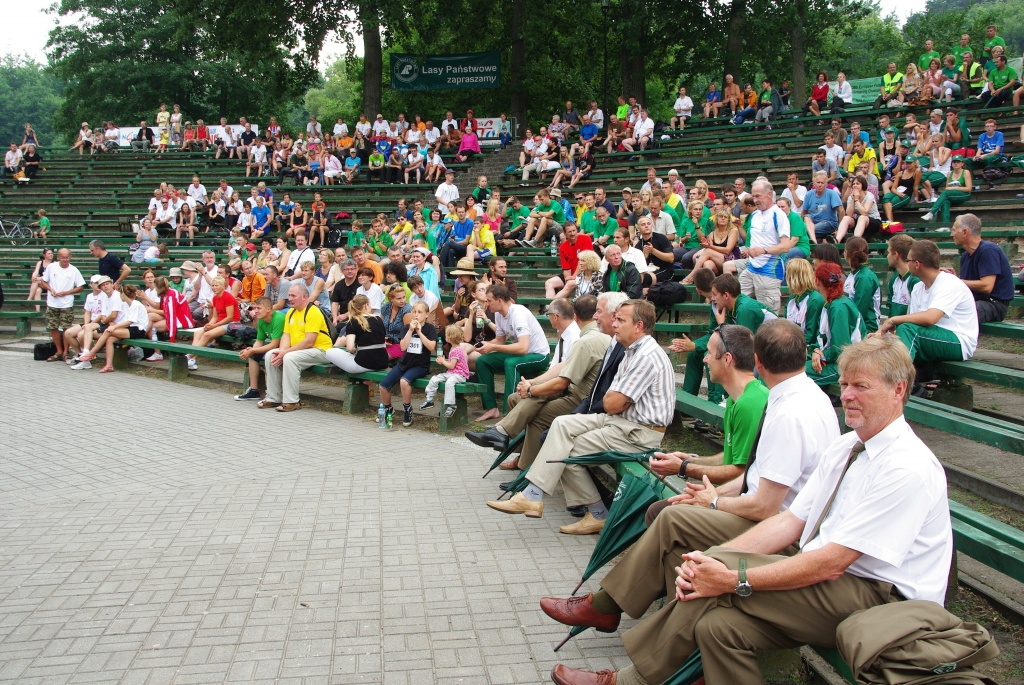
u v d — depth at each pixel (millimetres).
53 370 14031
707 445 7473
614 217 15117
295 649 4254
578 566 5340
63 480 7441
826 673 3701
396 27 29797
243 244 17391
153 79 49375
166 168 28281
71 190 27031
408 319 9914
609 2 24281
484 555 5527
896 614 2896
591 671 3838
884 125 16328
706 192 14555
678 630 3354
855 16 35500
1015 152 16109
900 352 3088
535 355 9016
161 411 10500
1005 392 8031
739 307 7422
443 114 38312
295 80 32281
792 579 3113
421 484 7160
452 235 16312
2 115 94875
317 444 8664
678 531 3844
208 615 4652
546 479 6023
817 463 3801
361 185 24219
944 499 3115
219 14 28438
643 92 34719
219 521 6242
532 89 34906
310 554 5551
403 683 3918
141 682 3934
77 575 5242
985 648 2801
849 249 7617
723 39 33312
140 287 19922
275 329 10938
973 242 7789
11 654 4219
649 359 5805
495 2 32062
